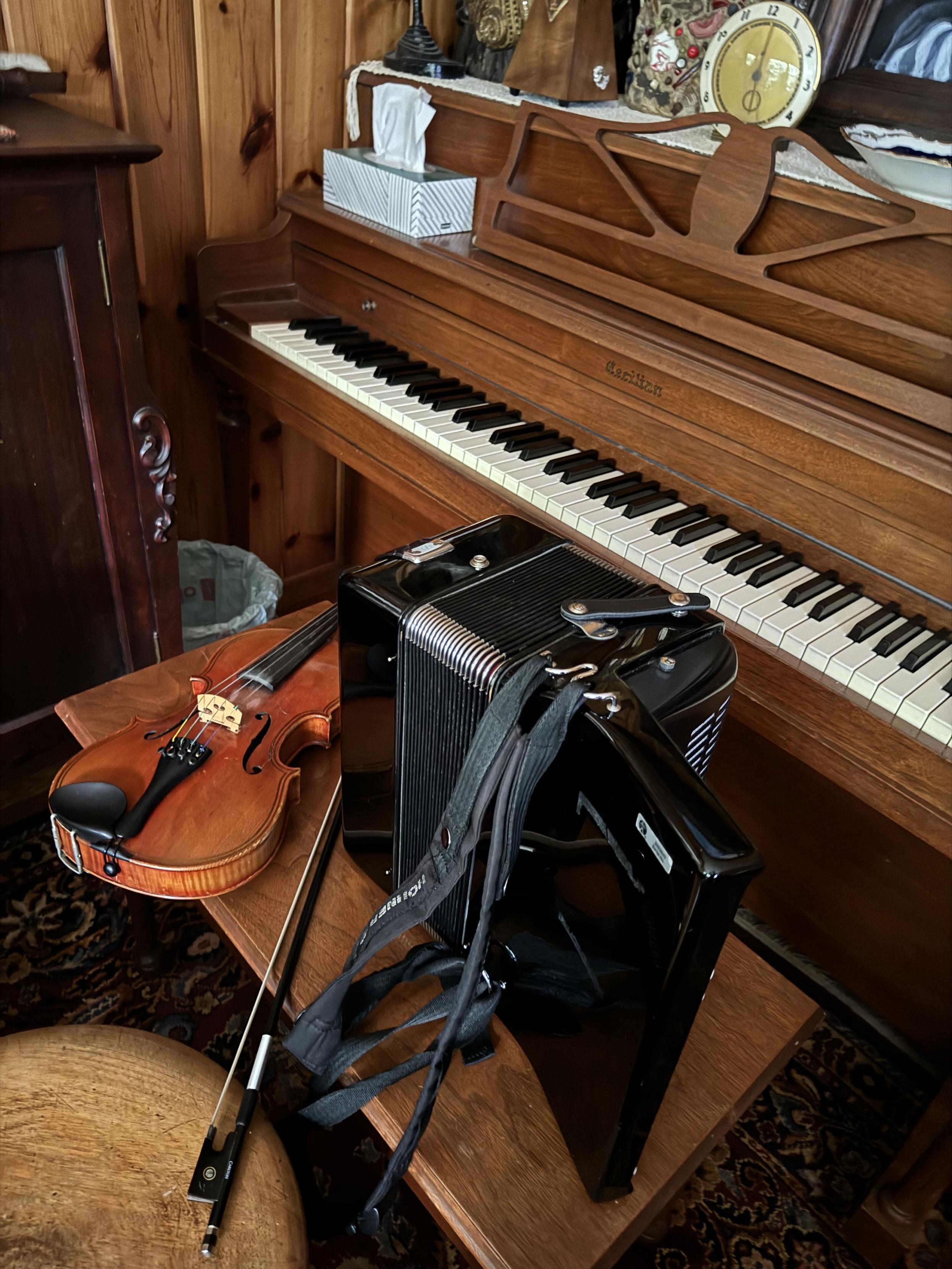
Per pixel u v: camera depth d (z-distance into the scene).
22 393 1.34
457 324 1.63
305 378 1.66
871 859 1.54
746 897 1.79
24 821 1.76
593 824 0.76
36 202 1.22
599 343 1.39
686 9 1.44
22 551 1.47
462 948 1.00
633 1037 0.73
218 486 2.24
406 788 0.99
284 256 1.92
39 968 1.51
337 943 1.03
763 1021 1.00
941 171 1.06
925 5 1.23
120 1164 0.83
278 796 1.09
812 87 1.24
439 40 2.00
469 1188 0.83
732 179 1.24
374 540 2.52
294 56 1.84
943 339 1.12
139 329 1.41
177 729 1.18
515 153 1.52
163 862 0.99
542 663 0.79
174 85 1.71
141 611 1.67
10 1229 0.78
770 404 1.22
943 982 1.52
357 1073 0.91
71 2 1.53
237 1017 1.47
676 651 0.87
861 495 1.19
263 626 1.46
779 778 1.62
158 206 1.81
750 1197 1.35
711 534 1.32
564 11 1.46
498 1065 0.93
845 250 1.19
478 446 1.46
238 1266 0.78
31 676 1.59
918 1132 1.20
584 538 1.30
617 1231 0.81
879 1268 1.27
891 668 1.09
